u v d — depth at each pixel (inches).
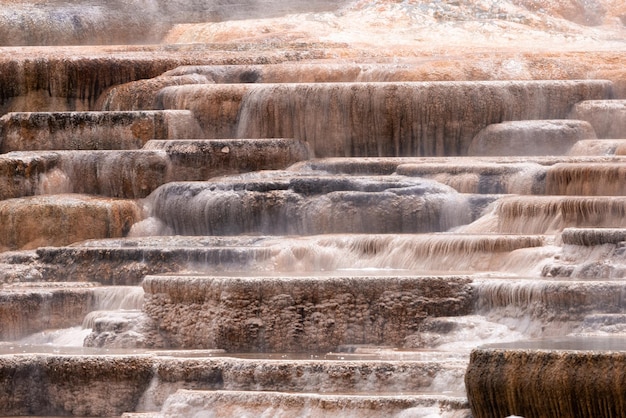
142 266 1240.8
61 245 1412.4
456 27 2112.5
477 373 775.7
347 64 1739.7
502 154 1558.8
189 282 1091.3
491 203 1334.9
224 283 1077.8
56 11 2166.6
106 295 1176.8
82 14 2176.4
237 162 1523.1
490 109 1593.3
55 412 978.7
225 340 1069.8
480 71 1713.8
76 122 1595.7
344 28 2129.7
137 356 965.8
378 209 1350.9
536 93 1605.6
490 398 770.2
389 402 824.9
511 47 1952.5
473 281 1051.3
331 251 1238.9
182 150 1515.7
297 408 847.1
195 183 1423.5
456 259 1189.7
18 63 1781.5
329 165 1486.2
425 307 1048.2
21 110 1780.3
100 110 1776.6
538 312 1001.5
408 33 2091.5
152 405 950.4
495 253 1176.8
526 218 1251.2
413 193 1348.4
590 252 1104.2
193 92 1641.2
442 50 1870.1
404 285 1051.9
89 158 1507.1
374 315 1052.5
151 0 2244.1
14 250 1406.3
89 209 1419.8
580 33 2110.0
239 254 1223.5
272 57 1811.0
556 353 751.1
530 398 753.6
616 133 1571.1
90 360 970.7
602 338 879.7
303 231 1373.0
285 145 1542.8
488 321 1032.2
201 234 1409.9
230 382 924.6
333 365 900.0
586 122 1560.0
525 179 1352.1
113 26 2193.7
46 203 1419.8
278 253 1225.4
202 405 876.6
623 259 1081.4
